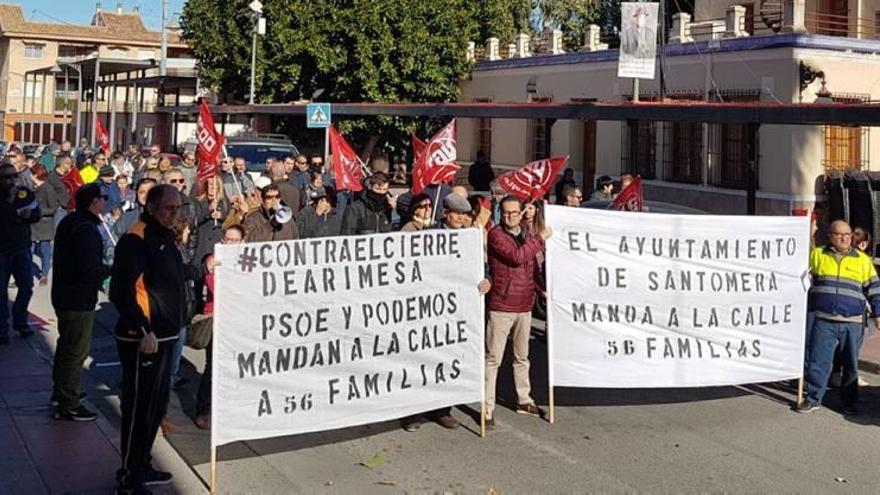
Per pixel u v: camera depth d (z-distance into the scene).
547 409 8.02
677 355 7.82
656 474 6.40
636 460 6.70
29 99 67.88
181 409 7.83
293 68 29.42
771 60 19.81
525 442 7.09
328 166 18.36
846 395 8.07
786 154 19.16
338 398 6.46
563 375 7.62
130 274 5.62
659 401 8.42
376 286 6.63
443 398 6.98
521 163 28.78
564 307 7.62
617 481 6.24
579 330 7.63
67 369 7.02
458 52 30.53
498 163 30.08
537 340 10.73
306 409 6.31
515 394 8.50
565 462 6.62
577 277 7.62
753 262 8.04
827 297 8.06
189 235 8.66
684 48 22.30
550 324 7.60
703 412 8.06
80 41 67.12
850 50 19.91
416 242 6.81
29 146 38.34
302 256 6.28
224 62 31.80
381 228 8.98
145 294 5.64
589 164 26.64
